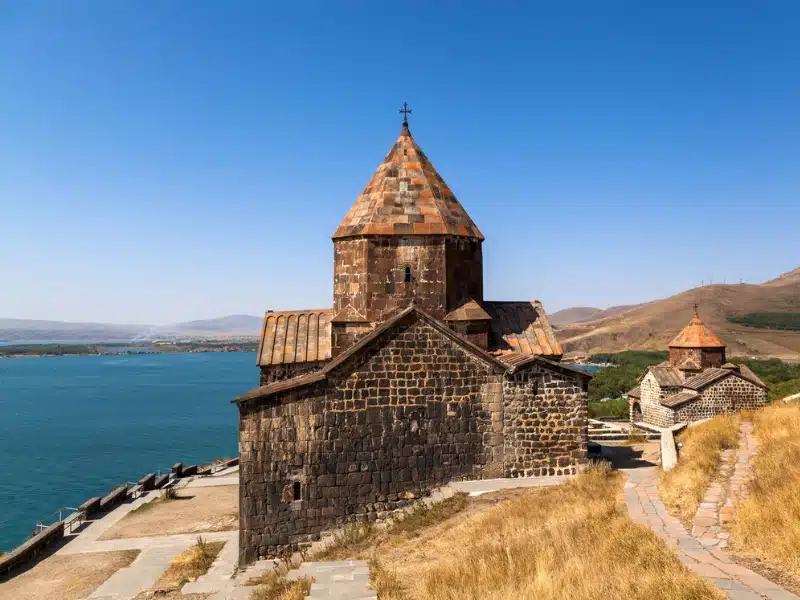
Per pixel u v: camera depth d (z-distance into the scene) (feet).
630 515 42.93
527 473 61.67
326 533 56.08
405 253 66.13
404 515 55.77
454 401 60.49
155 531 76.38
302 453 56.29
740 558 32.91
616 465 69.41
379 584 36.11
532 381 62.34
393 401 58.80
